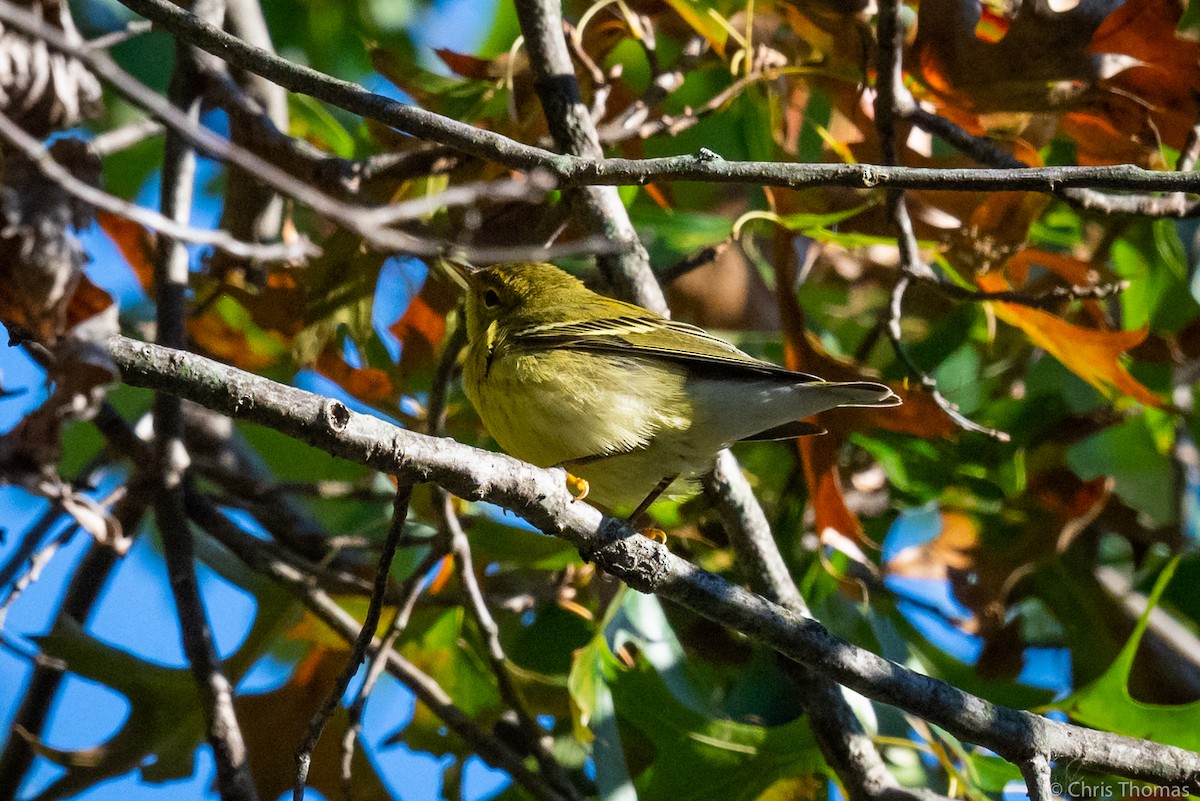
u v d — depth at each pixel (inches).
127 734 442.0
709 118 536.7
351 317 452.8
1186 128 425.4
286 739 481.4
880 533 501.0
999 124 461.7
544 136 466.3
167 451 422.9
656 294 422.6
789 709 452.8
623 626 422.6
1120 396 494.0
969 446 484.4
